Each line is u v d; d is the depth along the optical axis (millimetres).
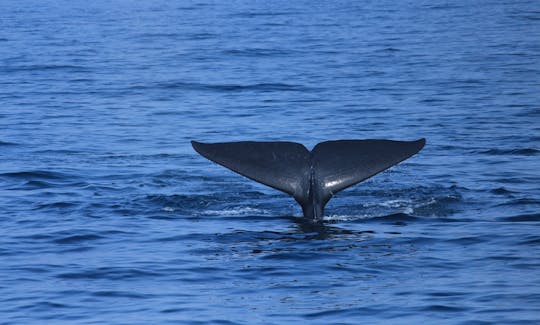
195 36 168125
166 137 75750
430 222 46406
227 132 78125
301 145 45125
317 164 44438
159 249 42531
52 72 120062
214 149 44594
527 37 159250
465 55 134125
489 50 140125
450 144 70312
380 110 88438
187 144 72375
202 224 46750
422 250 41562
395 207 49281
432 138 73312
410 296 35281
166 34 172500
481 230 44781
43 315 33812
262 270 38906
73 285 37438
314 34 171375
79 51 144000
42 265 40312
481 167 61250
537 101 91500
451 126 78812
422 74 114250
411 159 64312
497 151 67062
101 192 54625
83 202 52125
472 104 90688
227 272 38781
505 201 50875
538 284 36344
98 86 107250
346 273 38344
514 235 43844
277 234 44344
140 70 121500
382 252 41188
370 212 48156
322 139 74375
